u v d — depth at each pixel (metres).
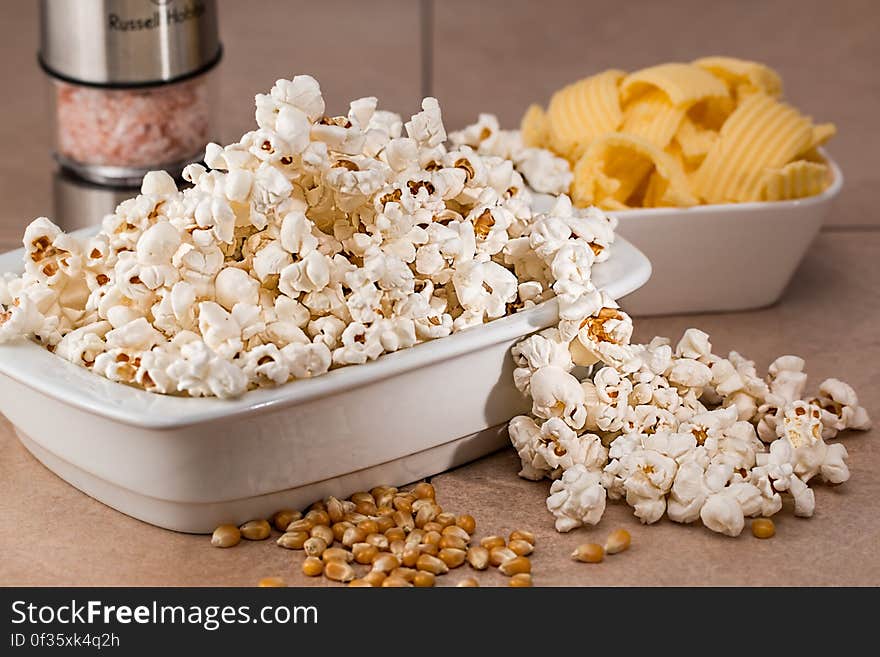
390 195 0.97
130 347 0.93
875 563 0.96
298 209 0.96
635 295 1.26
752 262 1.26
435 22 2.19
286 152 0.93
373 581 0.92
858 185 1.58
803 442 1.03
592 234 1.05
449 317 0.98
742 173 1.22
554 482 0.99
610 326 1.00
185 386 0.88
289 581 0.93
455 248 0.99
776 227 1.23
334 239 0.98
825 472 1.04
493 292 1.00
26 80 1.94
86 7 1.34
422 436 0.99
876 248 1.44
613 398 1.01
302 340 0.93
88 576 0.94
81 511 1.00
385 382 0.94
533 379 0.99
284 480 0.95
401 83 1.93
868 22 2.14
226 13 2.23
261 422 0.91
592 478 0.98
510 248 1.04
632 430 1.02
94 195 1.40
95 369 0.92
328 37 2.12
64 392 0.90
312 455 0.95
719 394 1.10
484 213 1.03
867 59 1.99
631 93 1.27
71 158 1.42
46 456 1.03
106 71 1.36
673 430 1.03
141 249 0.93
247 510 0.96
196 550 0.96
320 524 0.97
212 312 0.92
